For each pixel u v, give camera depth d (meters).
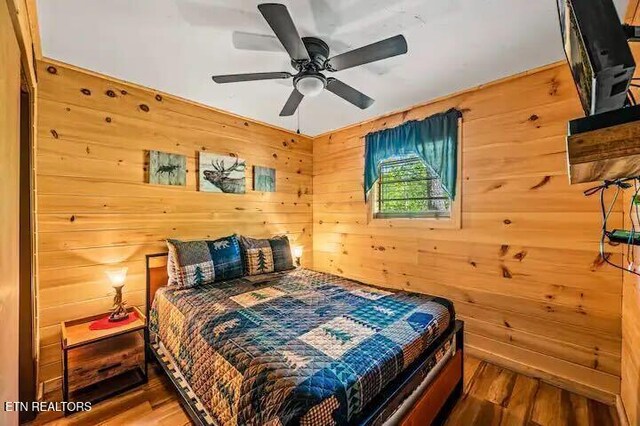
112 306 2.28
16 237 1.00
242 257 2.78
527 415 1.76
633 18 1.47
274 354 1.28
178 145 2.71
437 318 1.74
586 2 0.68
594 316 1.95
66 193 2.10
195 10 1.56
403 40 1.46
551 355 2.12
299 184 3.85
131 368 2.02
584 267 1.99
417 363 1.47
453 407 1.82
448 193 2.62
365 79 2.35
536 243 2.18
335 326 1.58
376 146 3.20
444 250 2.69
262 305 1.91
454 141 2.59
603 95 0.71
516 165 2.27
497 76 2.29
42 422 1.69
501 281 2.35
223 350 1.41
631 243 1.04
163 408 1.81
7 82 0.86
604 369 1.91
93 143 2.22
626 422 1.63
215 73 2.24
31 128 1.75
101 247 2.25
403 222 3.01
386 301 1.99
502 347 2.34
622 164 0.70
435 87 2.48
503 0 1.49
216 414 1.34
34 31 1.67
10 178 0.90
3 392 0.78
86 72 2.19
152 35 1.78
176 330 1.88
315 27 1.67
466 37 1.79
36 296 1.85
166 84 2.42
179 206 2.70
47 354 2.00
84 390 1.93
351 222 3.54
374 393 1.20
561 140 2.07
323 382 1.09
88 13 1.57
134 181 2.43
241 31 1.73
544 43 1.86
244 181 3.22
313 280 2.56
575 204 2.02
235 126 3.16
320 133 3.85
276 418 1.00
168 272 2.44
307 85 1.79
